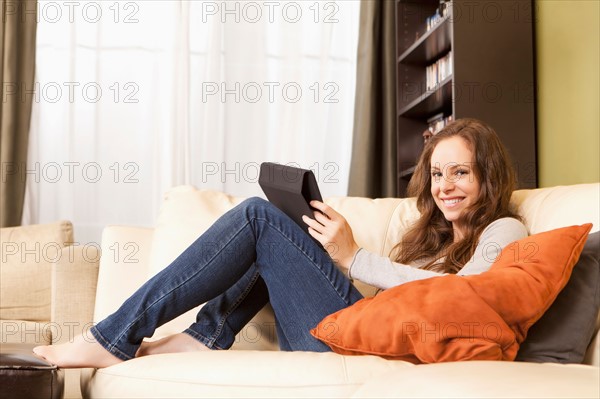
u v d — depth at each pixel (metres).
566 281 1.34
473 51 3.04
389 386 1.01
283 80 4.08
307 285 1.55
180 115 3.96
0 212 3.71
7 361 1.19
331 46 4.10
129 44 3.97
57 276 2.14
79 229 3.92
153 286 1.46
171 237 1.88
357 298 1.57
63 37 3.91
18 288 2.75
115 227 2.07
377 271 1.57
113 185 3.96
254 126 4.05
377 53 3.99
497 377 0.96
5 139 3.72
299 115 4.07
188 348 1.54
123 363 1.36
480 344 1.23
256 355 1.29
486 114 3.04
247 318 1.63
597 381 0.93
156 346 1.52
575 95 2.94
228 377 1.21
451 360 1.24
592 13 2.83
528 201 1.69
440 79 3.52
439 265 1.68
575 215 1.52
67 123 3.90
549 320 1.36
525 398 0.87
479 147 1.67
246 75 4.06
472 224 1.66
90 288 2.15
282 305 1.57
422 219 1.78
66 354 1.41
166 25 4.00
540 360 1.34
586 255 1.39
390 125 3.96
